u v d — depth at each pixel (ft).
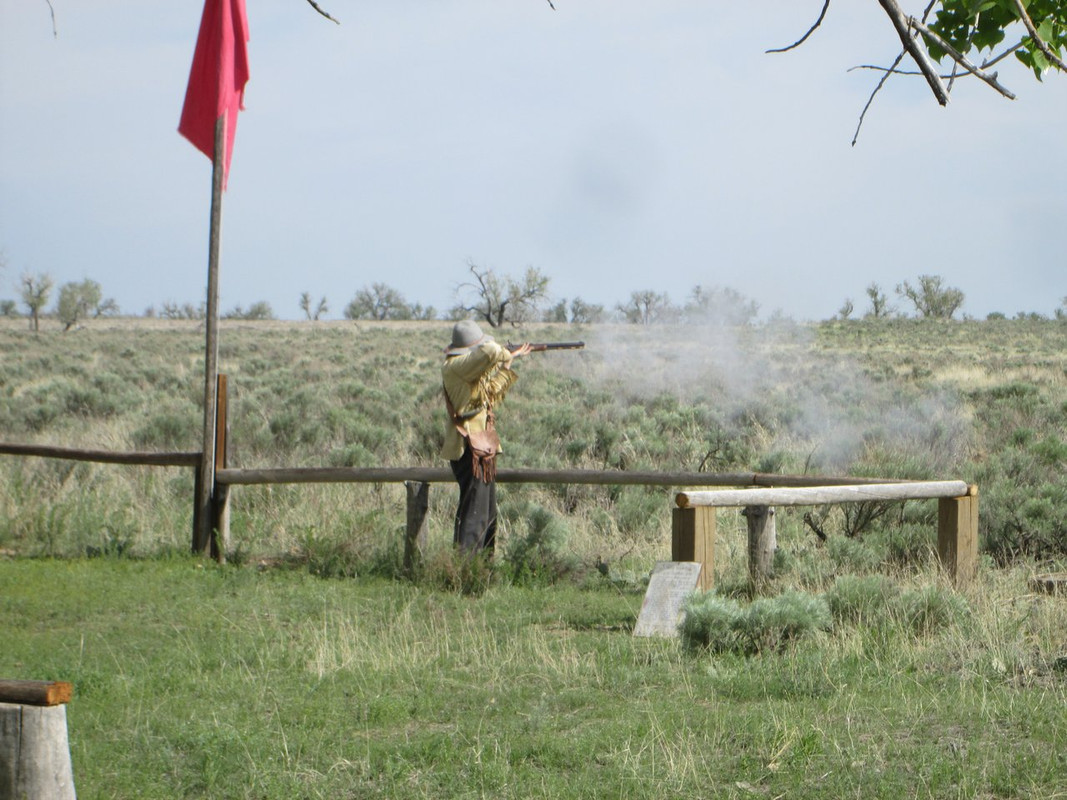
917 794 60.13
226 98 144.15
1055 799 59.21
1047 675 85.05
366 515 150.20
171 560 140.77
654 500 171.32
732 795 61.67
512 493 184.14
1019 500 157.69
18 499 168.25
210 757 69.26
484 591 124.57
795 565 124.16
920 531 140.67
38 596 119.34
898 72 32.35
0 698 47.11
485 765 67.82
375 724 78.48
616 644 99.55
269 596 122.52
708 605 96.84
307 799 64.23
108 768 68.44
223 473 143.43
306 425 264.11
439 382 427.33
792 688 82.58
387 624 109.40
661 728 73.51
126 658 96.22
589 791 63.16
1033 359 622.54
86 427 289.74
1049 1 34.68
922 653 91.97
